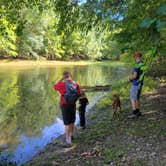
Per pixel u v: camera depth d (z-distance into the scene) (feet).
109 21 27.32
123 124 31.04
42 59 199.31
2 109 49.32
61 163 23.26
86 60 234.58
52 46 204.85
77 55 231.91
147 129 27.61
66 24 36.40
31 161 25.75
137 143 24.36
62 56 216.95
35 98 60.29
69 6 35.68
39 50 203.31
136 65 12.36
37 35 191.01
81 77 106.73
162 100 41.27
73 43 215.31
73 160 23.44
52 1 36.52
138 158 21.24
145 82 58.59
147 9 13.07
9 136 34.53
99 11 29.99
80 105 33.09
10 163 25.46
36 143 31.71
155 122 29.45
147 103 39.81
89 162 22.18
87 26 35.42
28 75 109.29
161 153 21.61
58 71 131.23
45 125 39.22
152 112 33.94
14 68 142.92
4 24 34.65
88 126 33.99
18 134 35.22
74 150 26.03
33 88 74.69
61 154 25.75
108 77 107.34
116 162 21.17
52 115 45.09
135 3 16.07
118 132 28.48
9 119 42.65
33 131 36.50
